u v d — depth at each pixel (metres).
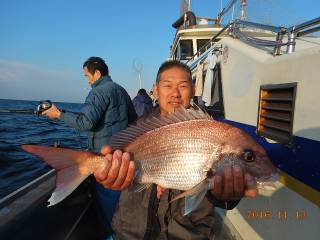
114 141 0.63
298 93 0.78
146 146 0.61
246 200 1.04
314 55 0.72
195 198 0.55
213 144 0.58
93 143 1.27
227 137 0.58
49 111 1.20
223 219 1.20
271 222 0.89
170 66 0.75
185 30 2.73
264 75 0.97
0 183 2.25
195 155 0.58
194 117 0.60
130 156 0.60
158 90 0.77
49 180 1.23
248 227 1.02
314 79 0.72
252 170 0.57
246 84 1.12
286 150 0.83
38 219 0.98
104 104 1.22
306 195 0.75
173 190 0.65
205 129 0.59
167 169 0.59
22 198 1.01
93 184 1.32
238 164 0.57
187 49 2.81
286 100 0.84
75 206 1.24
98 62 1.30
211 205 0.66
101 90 1.23
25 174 2.51
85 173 0.57
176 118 0.61
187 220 0.64
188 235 0.63
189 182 0.58
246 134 0.59
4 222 0.83
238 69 1.19
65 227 1.08
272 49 1.02
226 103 1.34
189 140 0.59
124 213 0.69
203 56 1.81
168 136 0.60
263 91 0.97
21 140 4.22
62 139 4.48
